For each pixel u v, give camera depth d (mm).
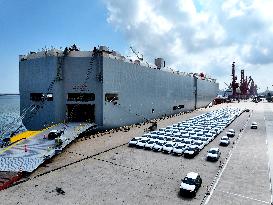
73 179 29844
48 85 57062
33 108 60000
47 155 36156
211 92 155125
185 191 25312
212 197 25297
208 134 53375
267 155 40250
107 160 37156
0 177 29297
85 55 58062
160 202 24281
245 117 92375
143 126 68625
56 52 56875
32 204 23703
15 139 46125
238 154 41000
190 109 118125
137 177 30656
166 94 91938
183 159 38188
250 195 25672
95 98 58094
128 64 67938
